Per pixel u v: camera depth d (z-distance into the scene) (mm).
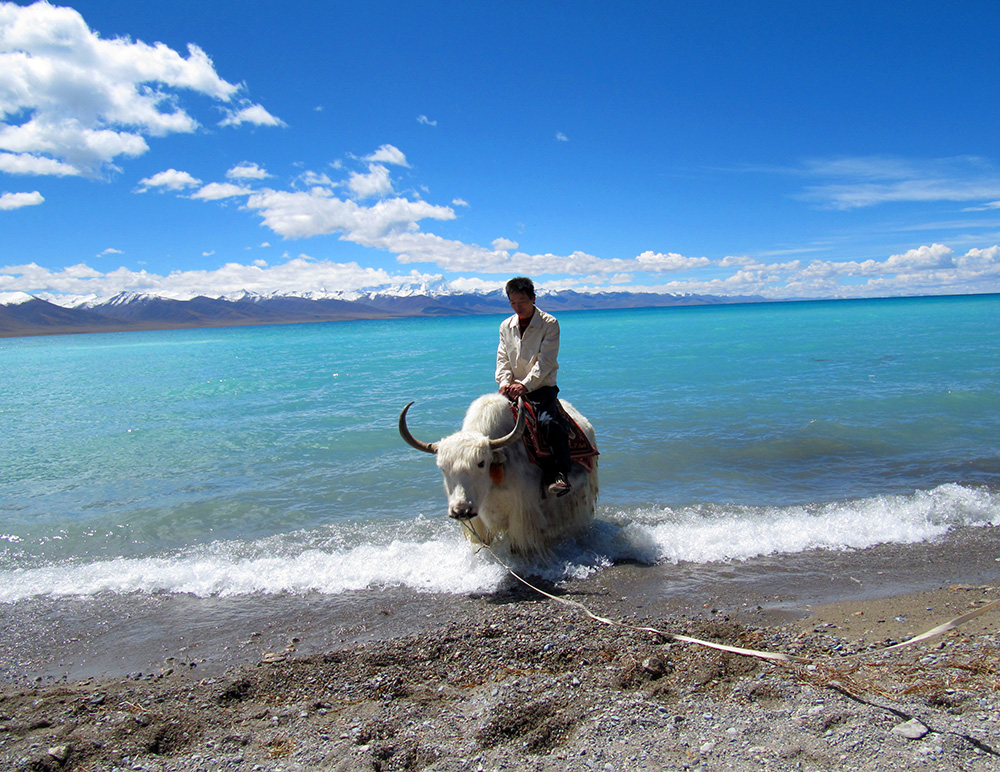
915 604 3844
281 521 6031
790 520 5469
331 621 3875
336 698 2918
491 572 4531
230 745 2496
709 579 4379
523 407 4406
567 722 2527
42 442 10195
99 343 92250
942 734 2297
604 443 8719
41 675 3336
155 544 5484
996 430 8836
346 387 16688
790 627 3582
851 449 8109
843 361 18703
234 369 25656
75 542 5559
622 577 4457
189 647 3602
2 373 29469
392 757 2367
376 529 5730
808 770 2139
